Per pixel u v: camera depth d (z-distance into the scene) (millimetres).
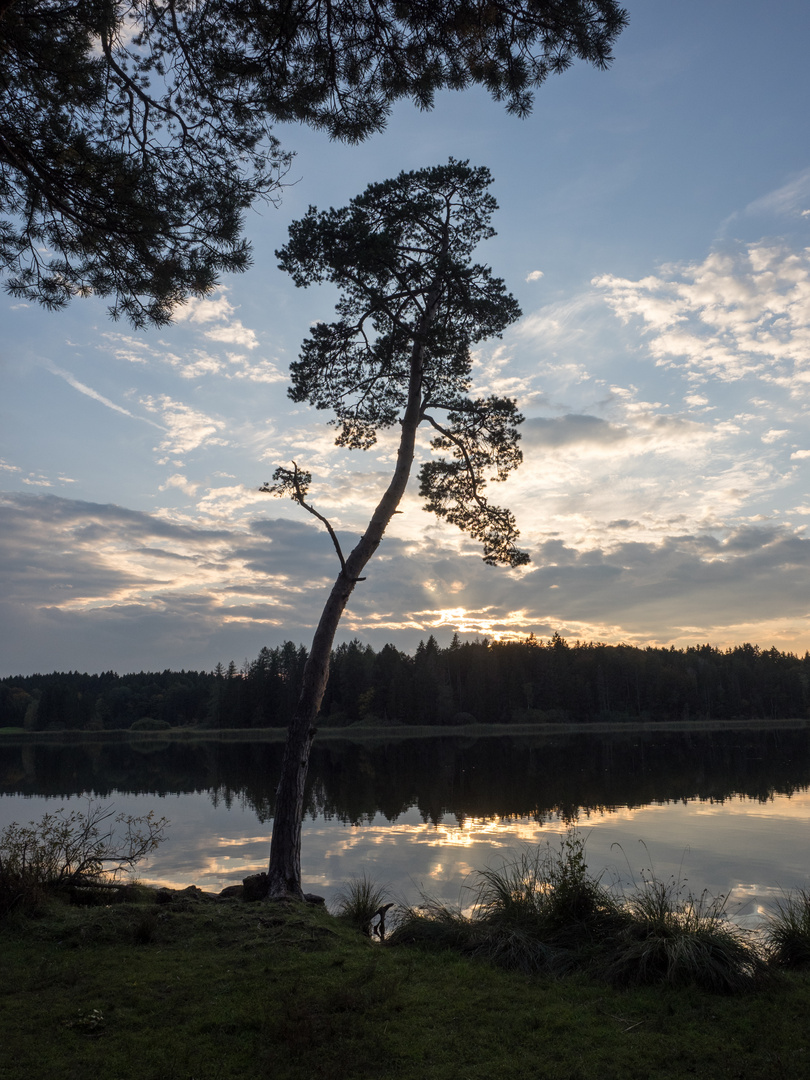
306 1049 4781
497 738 77625
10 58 6168
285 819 10047
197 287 6918
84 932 7344
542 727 100688
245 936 7402
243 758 51500
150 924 7312
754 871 12484
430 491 14156
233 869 13688
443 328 11844
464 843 15758
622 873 12297
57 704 113312
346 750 58438
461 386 13711
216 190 6699
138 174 6348
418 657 112438
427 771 36031
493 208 12539
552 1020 5328
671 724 104000
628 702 113000
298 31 6254
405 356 13031
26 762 49344
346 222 11766
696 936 6488
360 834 17250
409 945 7703
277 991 5809
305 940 7281
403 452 11859
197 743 82250
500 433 13477
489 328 12711
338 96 6695
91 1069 4520
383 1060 4668
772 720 110562
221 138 6793
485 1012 5512
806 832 16672
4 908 7875
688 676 112875
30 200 6586
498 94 6562
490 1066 4582
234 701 107312
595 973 6449
